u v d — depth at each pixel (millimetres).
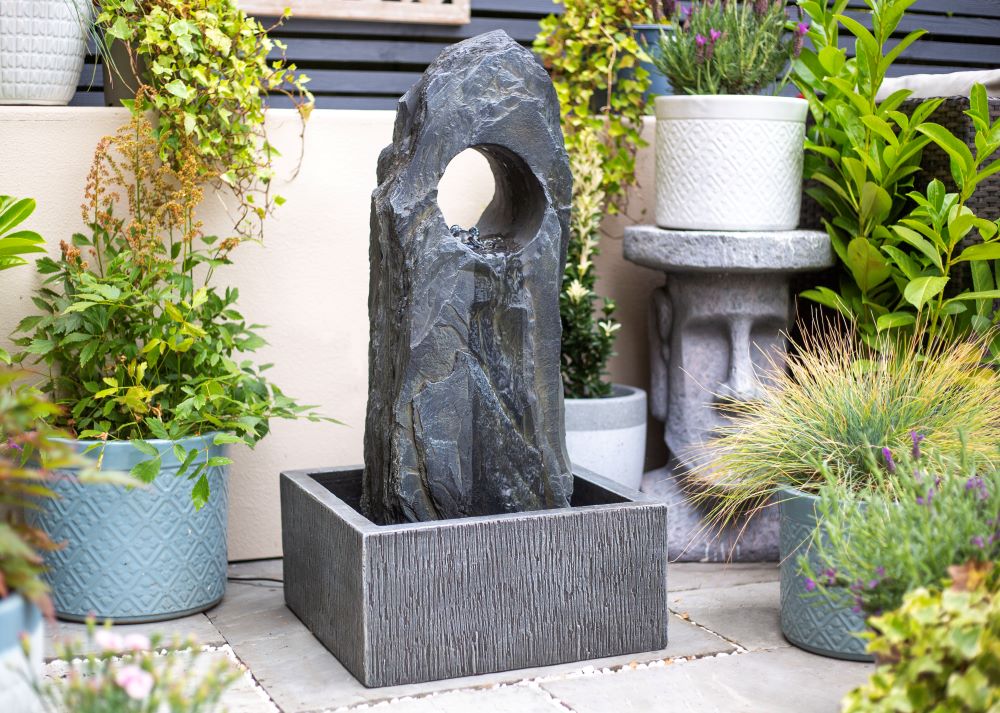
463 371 2717
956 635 1842
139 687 1674
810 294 3496
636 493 2857
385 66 4152
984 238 3102
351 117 3469
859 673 2627
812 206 3773
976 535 2098
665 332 3664
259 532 3486
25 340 2971
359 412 3570
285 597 3072
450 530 2541
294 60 3975
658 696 2496
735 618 3000
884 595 2123
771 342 3602
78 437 2855
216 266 3230
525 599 2623
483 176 3656
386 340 2768
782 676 2609
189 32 3002
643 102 3840
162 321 2939
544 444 2842
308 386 3504
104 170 3016
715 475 3049
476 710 2422
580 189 3650
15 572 1722
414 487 2707
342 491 3141
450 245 2686
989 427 2807
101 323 2900
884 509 2268
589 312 3559
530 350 2789
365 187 3508
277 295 3441
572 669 2643
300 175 3430
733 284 3477
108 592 2854
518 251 2781
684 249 3406
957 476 2418
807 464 2729
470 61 2730
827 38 3520
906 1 3168
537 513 2639
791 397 2941
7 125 3076
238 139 3207
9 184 3102
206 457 2912
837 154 3510
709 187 3420
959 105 3266
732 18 3547
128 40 3129
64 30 3102
